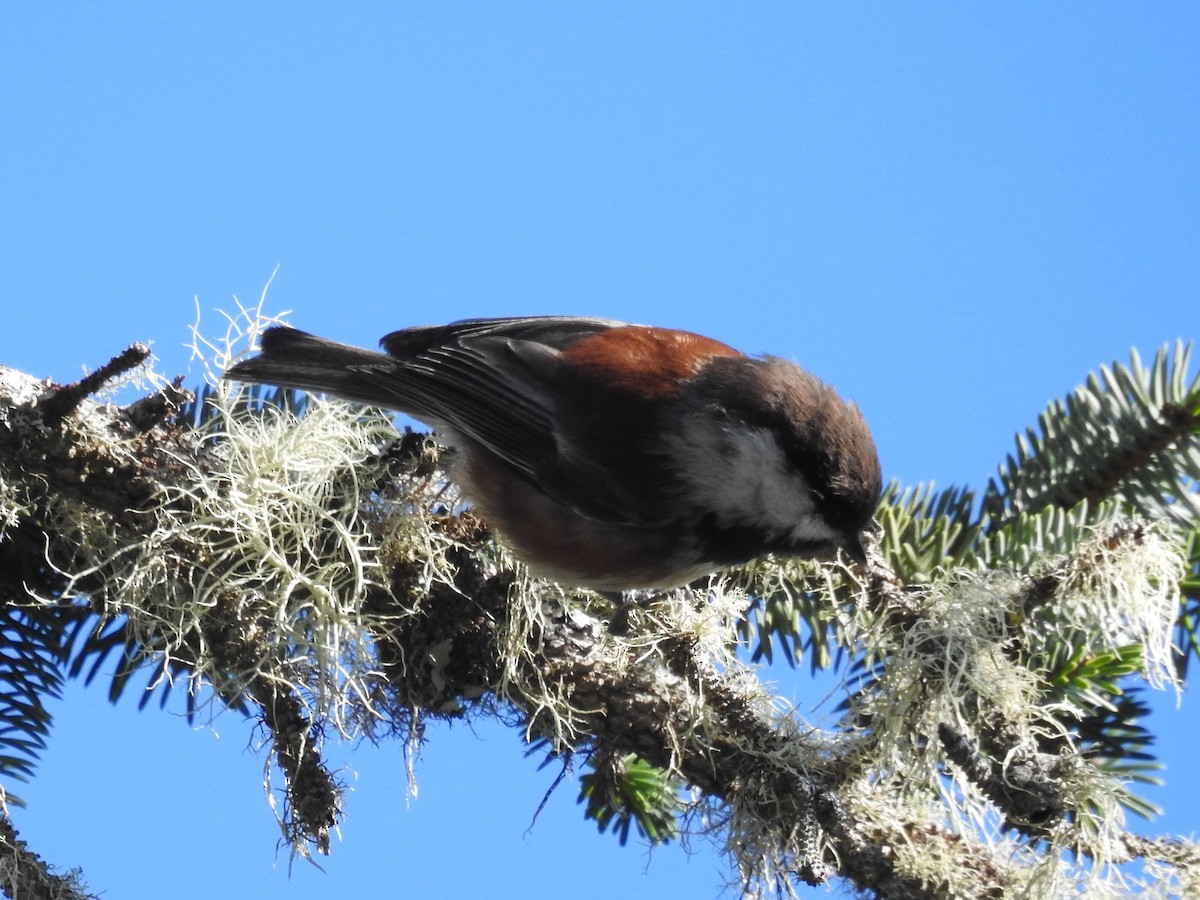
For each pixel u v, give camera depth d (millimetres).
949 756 7242
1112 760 7676
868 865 7070
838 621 7816
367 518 7254
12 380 6680
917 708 7121
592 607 8484
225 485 6992
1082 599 7164
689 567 8070
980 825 7078
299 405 8203
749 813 7180
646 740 7262
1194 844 6914
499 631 7230
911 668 7121
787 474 7941
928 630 7172
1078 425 8523
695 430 8359
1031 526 7895
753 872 7129
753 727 7270
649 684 7273
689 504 8141
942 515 8383
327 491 7160
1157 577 7102
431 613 7316
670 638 7453
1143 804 7441
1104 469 8430
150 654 6797
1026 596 7172
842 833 7098
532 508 7758
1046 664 7758
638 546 7840
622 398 8672
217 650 6820
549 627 7387
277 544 7023
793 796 7082
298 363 8320
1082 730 7727
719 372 8773
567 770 7441
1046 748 7695
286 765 6695
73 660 7316
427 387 8711
